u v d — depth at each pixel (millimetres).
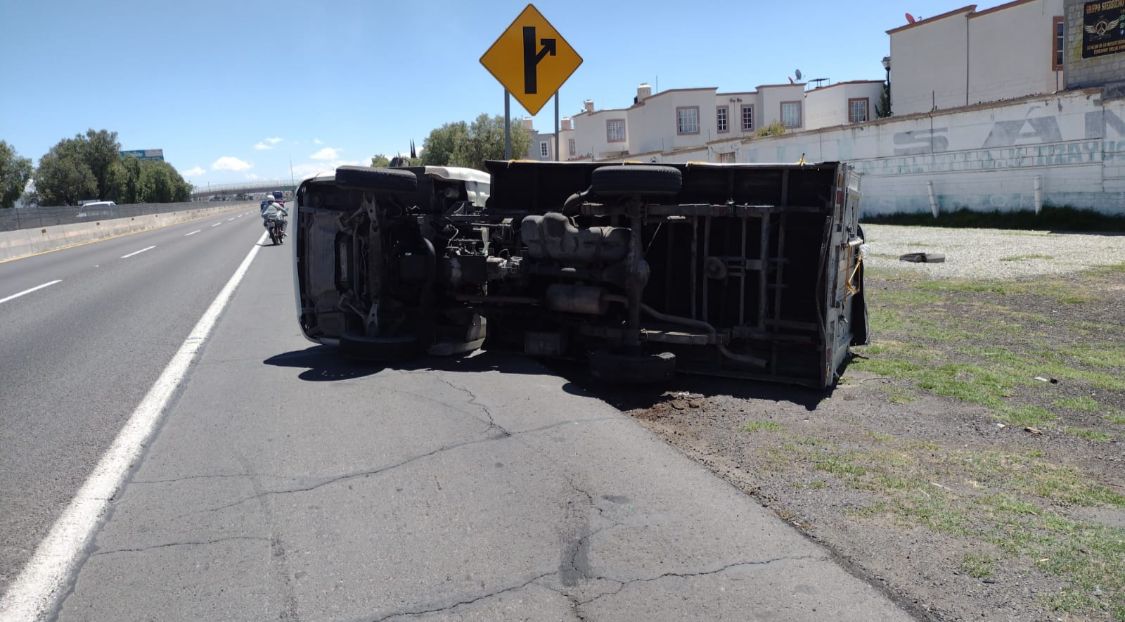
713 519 3570
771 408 5430
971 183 22875
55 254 24719
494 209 6949
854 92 45594
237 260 19125
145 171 91500
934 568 3146
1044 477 4125
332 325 7281
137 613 2902
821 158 27875
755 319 6066
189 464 4414
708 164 6043
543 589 3008
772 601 2900
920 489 3961
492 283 6879
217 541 3449
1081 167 20047
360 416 5188
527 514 3654
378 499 3854
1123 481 4070
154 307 11203
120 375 6816
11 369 7270
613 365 5812
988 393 5723
